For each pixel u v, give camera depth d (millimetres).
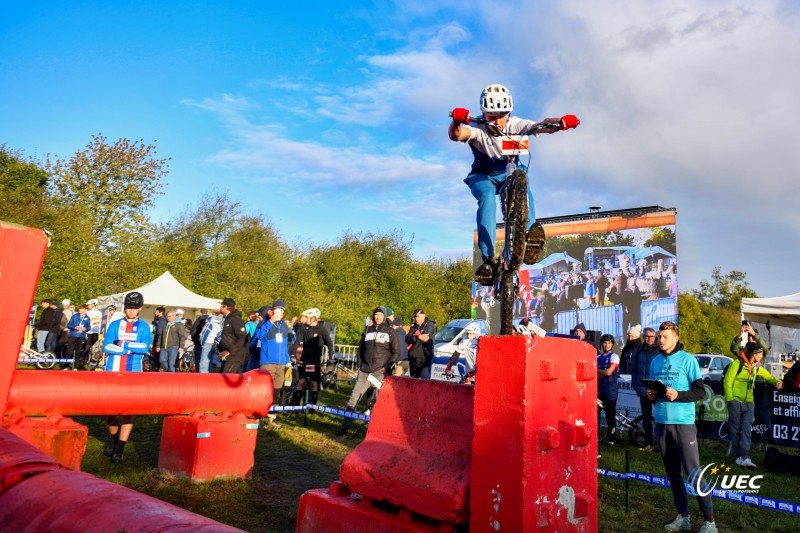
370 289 37594
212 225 36156
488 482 2551
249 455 6516
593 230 17078
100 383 5625
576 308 17047
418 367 11133
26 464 2059
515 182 3213
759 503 5195
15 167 33688
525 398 2465
